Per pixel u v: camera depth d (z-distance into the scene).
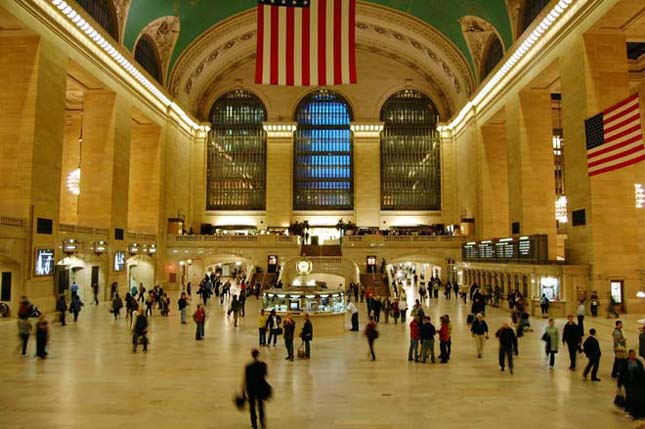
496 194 33.41
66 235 22.00
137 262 31.88
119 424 7.36
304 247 34.22
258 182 42.09
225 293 25.88
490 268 26.52
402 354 12.77
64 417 7.66
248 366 7.10
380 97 42.12
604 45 20.31
